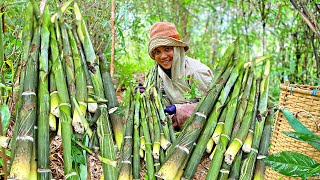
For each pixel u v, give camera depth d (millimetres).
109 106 1396
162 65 2520
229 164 1351
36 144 1226
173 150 1380
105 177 1323
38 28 1349
